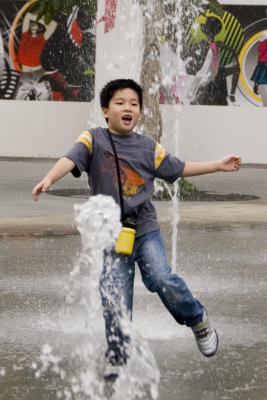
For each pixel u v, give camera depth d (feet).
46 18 79.25
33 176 100.78
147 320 31.71
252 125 133.90
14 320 31.42
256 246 50.55
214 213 65.92
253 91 133.49
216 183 98.17
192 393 22.90
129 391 23.00
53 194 79.82
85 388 23.25
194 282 39.24
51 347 27.61
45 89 135.13
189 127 133.28
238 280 40.01
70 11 79.25
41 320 31.45
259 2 131.85
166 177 25.16
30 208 66.80
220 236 54.29
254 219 62.75
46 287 37.47
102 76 116.47
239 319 32.07
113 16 83.76
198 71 132.36
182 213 65.62
